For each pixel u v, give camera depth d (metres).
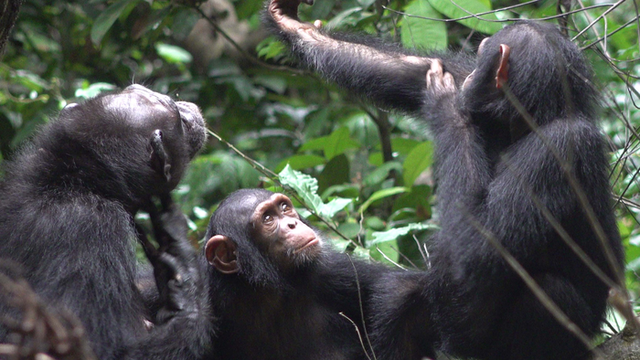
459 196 7.82
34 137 8.35
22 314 6.88
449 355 8.65
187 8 13.37
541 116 7.86
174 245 7.99
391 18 12.27
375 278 9.30
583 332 7.72
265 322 8.76
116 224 7.57
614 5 8.44
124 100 8.25
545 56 7.89
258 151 16.20
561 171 7.55
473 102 8.23
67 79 15.56
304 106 16.61
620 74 8.87
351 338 9.16
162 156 7.99
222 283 8.64
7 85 15.09
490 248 7.57
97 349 6.96
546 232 7.56
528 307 7.71
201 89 15.98
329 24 12.32
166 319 7.64
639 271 11.19
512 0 13.91
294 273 8.68
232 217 8.72
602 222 7.79
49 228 7.29
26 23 15.95
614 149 9.99
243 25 17.75
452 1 9.82
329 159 12.78
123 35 15.70
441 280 8.01
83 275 7.14
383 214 12.85
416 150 11.71
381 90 9.66
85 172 7.83
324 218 10.45
